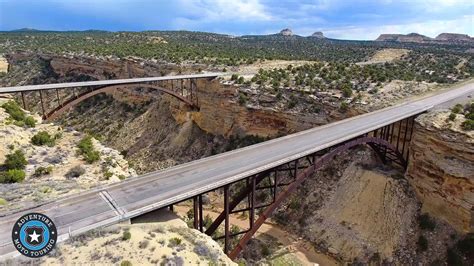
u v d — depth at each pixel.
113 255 21.12
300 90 65.12
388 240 44.41
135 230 24.27
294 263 44.38
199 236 25.42
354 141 45.28
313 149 40.62
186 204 60.81
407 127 52.97
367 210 48.31
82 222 24.80
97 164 36.34
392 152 53.41
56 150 38.56
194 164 37.00
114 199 28.61
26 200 27.97
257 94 67.88
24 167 33.59
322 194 53.81
